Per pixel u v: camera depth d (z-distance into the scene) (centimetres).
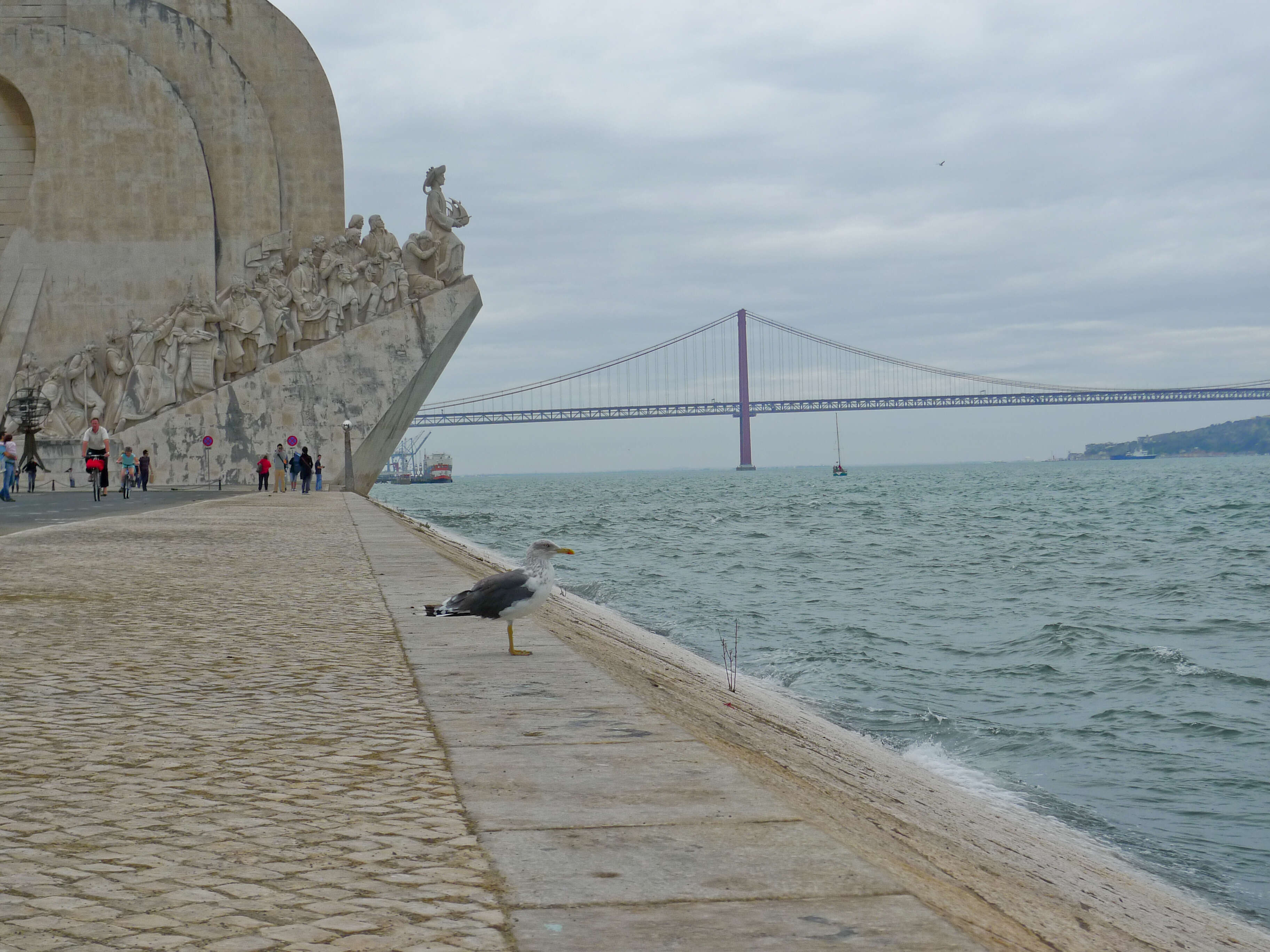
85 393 4228
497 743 491
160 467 4138
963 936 265
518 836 353
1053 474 17100
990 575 3056
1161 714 1347
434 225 4334
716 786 412
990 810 850
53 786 429
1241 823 920
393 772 443
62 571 1235
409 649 766
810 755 754
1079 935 389
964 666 1680
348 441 4059
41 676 661
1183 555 3597
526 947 262
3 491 2834
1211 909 682
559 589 2212
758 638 1880
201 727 532
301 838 359
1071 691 1499
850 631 1986
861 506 7606
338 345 4203
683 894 296
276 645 782
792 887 301
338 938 272
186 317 4209
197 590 1091
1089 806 952
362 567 1312
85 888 313
